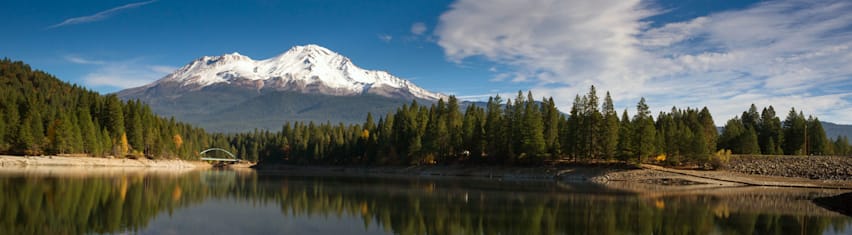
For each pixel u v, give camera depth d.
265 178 104.62
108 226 36.69
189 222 39.59
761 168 98.31
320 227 39.31
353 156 163.50
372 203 55.00
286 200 56.66
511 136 120.75
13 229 34.44
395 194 65.75
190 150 189.88
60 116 129.25
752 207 52.66
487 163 122.62
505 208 51.28
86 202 48.94
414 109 162.62
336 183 87.69
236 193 64.06
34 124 125.50
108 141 137.50
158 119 173.00
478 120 131.50
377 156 148.00
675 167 104.94
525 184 86.06
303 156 194.88
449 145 133.38
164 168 149.50
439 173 127.12
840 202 53.78
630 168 99.62
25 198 49.97
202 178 97.31
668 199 60.06
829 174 92.12
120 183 73.00
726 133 130.50
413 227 40.06
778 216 46.38
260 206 50.78
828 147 128.25
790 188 79.50
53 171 97.38
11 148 123.19
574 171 103.62
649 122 106.75
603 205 53.91
